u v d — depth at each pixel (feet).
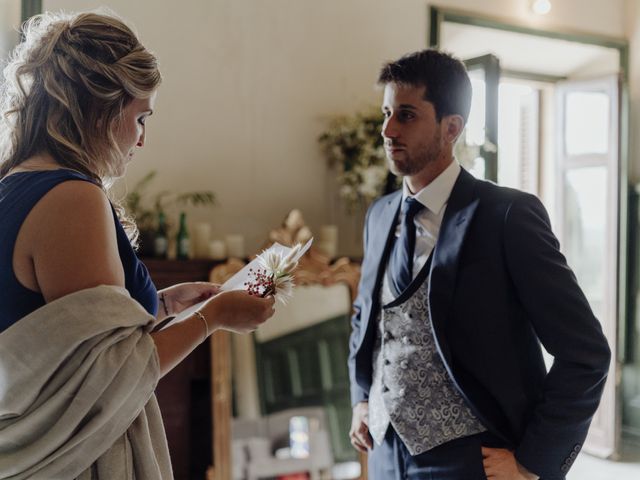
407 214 5.94
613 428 15.03
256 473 11.02
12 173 3.76
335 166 12.98
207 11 12.09
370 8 13.43
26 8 10.66
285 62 12.71
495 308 5.38
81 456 3.54
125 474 3.74
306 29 12.87
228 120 12.28
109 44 3.78
